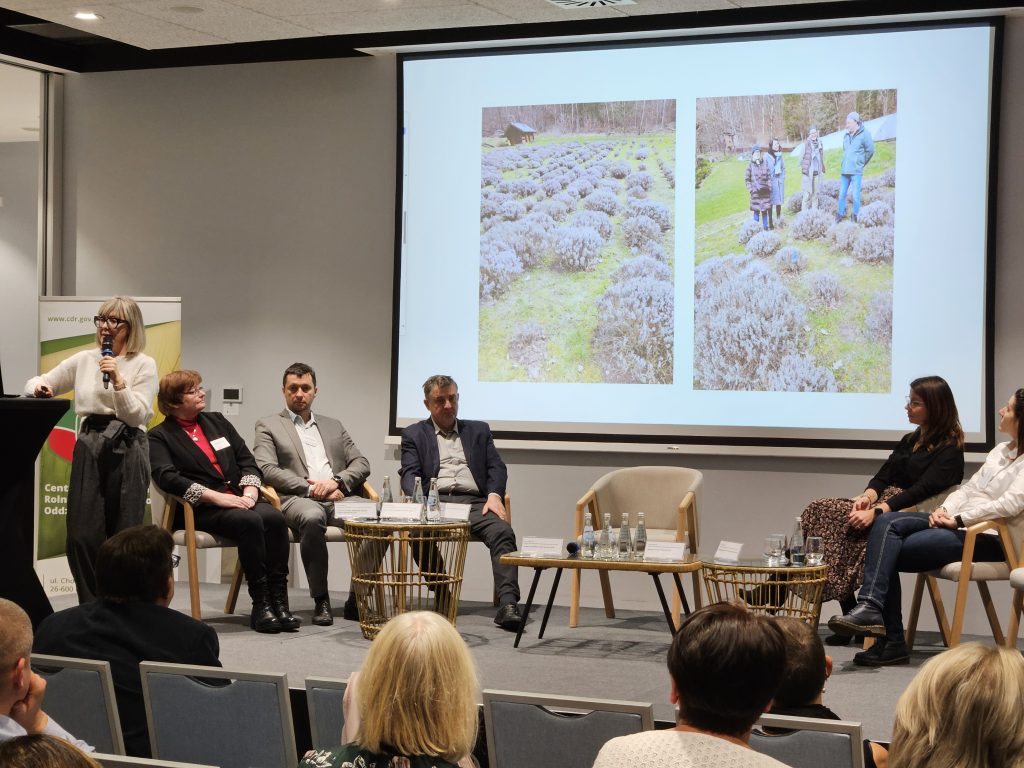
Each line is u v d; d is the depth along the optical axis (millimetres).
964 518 4953
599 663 4887
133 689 2975
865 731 3838
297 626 5621
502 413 6773
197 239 7375
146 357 5359
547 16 6195
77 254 7602
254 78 7242
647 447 6512
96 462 5195
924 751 1585
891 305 6160
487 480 6176
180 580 7391
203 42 6680
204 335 7363
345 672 4664
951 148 6055
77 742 2184
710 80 6426
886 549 5000
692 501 5758
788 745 2266
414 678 1890
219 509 5703
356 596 5555
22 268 7586
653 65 6512
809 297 6285
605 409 6605
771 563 4938
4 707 2041
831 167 6250
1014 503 4852
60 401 3676
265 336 7246
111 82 7516
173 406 5910
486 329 6793
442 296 6859
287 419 6320
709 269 6445
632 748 1734
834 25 6188
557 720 2486
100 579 3084
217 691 2736
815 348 6277
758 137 6363
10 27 7105
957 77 6043
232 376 7305
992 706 1554
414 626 1938
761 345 6367
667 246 6512
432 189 6859
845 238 6230
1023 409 5133
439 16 6195
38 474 6875
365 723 1912
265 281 7242
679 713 1810
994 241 5988
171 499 5777
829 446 6250
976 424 6027
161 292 7449
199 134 7355
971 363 6039
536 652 5133
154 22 6316
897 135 6137
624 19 6410
